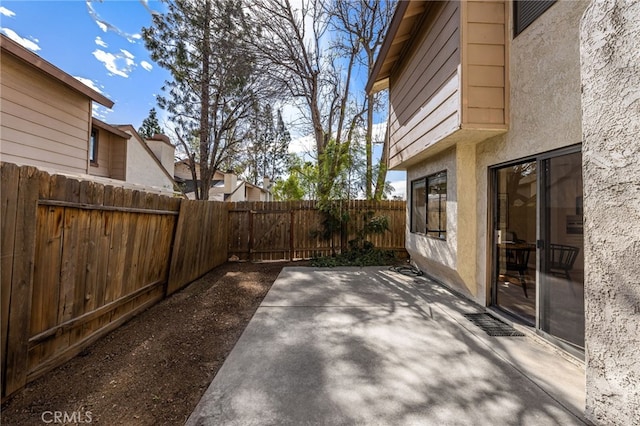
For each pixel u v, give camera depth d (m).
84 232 2.93
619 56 1.81
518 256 3.76
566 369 2.64
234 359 2.81
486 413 2.05
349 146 8.46
